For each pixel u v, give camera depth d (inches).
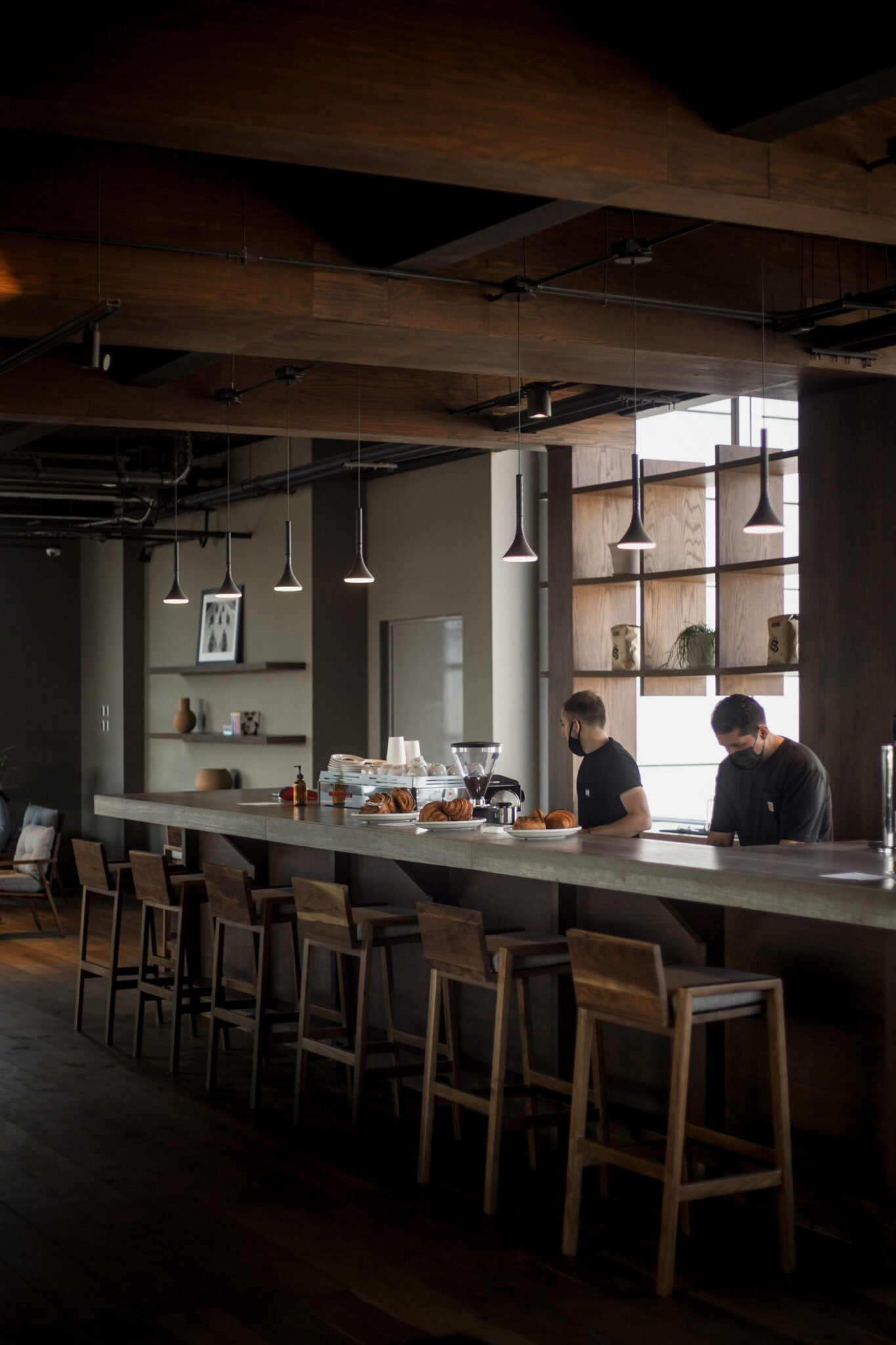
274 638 405.4
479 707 343.6
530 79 146.3
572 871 160.7
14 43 129.1
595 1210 160.1
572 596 305.6
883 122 164.1
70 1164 177.9
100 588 500.4
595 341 210.5
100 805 280.7
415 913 192.7
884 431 225.0
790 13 142.2
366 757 389.1
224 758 431.5
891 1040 142.3
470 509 346.9
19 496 356.2
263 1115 202.4
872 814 225.1
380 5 141.3
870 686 225.9
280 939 247.1
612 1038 175.6
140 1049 239.5
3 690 498.6
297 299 192.2
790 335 222.1
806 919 152.5
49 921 406.0
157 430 378.6
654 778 318.7
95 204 180.5
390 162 145.6
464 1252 146.8
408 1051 211.3
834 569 232.8
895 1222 140.8
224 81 135.9
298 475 365.7
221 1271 141.6
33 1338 125.6
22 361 201.5
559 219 169.3
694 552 298.8
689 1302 133.3
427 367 226.1
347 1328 127.6
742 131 151.8
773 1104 143.9
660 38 151.6
